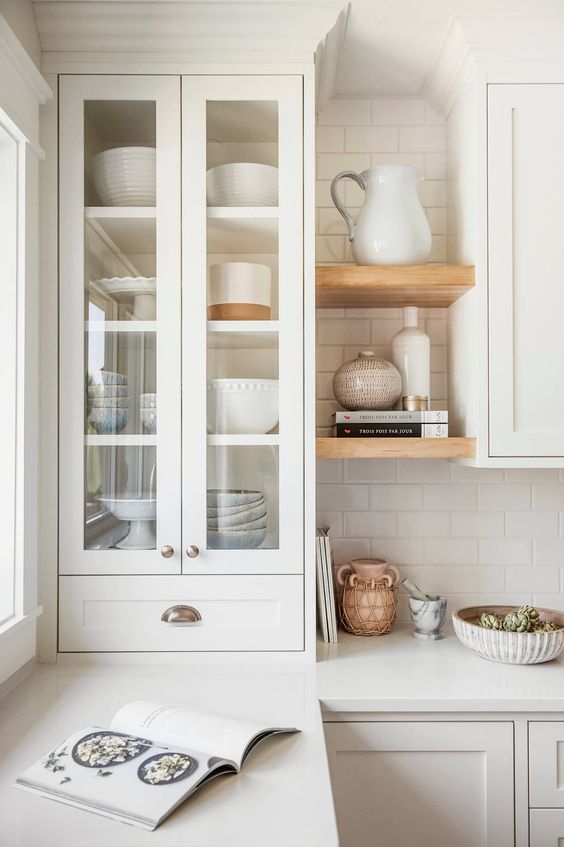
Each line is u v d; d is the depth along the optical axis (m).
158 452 1.63
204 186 1.65
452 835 1.46
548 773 1.46
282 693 1.44
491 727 1.46
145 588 1.63
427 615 1.83
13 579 1.50
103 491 1.63
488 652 1.64
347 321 2.02
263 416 1.64
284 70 1.65
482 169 1.68
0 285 1.50
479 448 1.67
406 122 2.03
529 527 2.01
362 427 1.71
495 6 1.58
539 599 2.00
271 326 1.65
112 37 1.62
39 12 1.58
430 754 1.46
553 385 1.67
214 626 1.63
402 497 2.01
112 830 0.91
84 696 1.41
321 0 1.55
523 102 1.67
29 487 1.53
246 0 1.55
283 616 1.64
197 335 1.64
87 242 1.64
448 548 2.01
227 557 1.63
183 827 0.93
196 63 1.65
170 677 1.53
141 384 1.64
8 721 1.28
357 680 1.53
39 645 1.62
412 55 1.80
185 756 1.09
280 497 1.64
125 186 1.65
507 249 1.67
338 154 2.02
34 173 1.57
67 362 1.63
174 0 1.55
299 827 0.93
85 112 1.65
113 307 1.64
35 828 0.92
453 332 1.92
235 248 1.65
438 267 1.69
